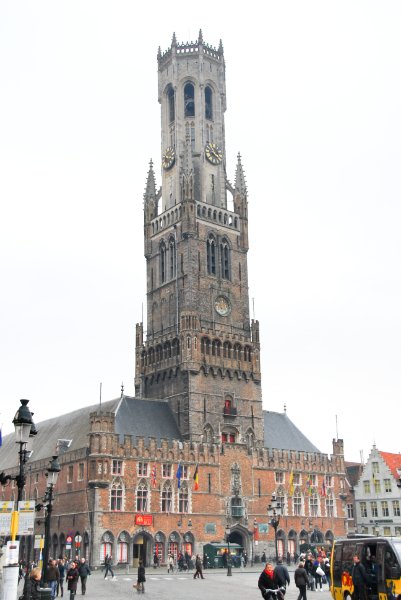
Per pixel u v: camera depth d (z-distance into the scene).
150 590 59.34
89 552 94.62
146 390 122.38
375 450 135.38
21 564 79.50
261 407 122.06
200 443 109.75
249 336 125.88
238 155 137.12
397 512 128.75
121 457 99.94
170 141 137.75
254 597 51.25
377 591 38.97
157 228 131.75
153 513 101.06
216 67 142.38
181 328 117.00
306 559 58.53
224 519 108.56
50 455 113.44
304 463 122.62
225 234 129.25
